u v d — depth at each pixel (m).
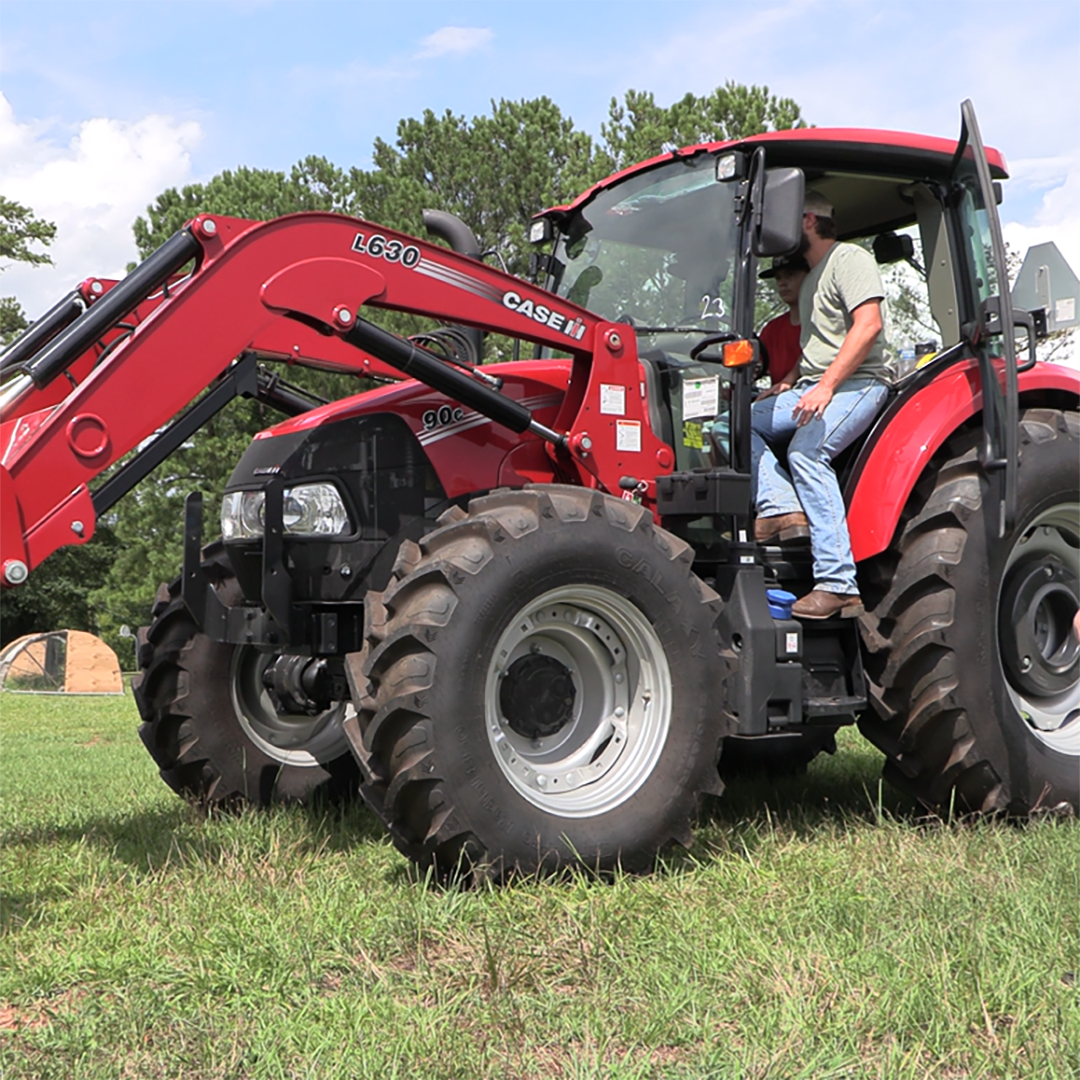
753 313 4.07
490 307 3.85
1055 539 4.52
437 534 3.51
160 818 4.51
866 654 4.21
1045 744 4.25
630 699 3.73
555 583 3.48
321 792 4.66
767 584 4.13
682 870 3.50
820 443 4.11
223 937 2.80
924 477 4.30
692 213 4.29
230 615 4.04
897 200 4.73
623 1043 2.27
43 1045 2.27
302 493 3.86
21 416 3.96
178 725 4.62
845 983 2.47
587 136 22.08
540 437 4.00
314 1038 2.26
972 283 4.41
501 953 2.73
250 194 21.03
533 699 3.63
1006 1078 2.08
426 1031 2.26
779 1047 2.18
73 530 3.35
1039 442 4.36
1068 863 3.32
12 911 3.14
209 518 20.27
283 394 4.74
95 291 4.20
